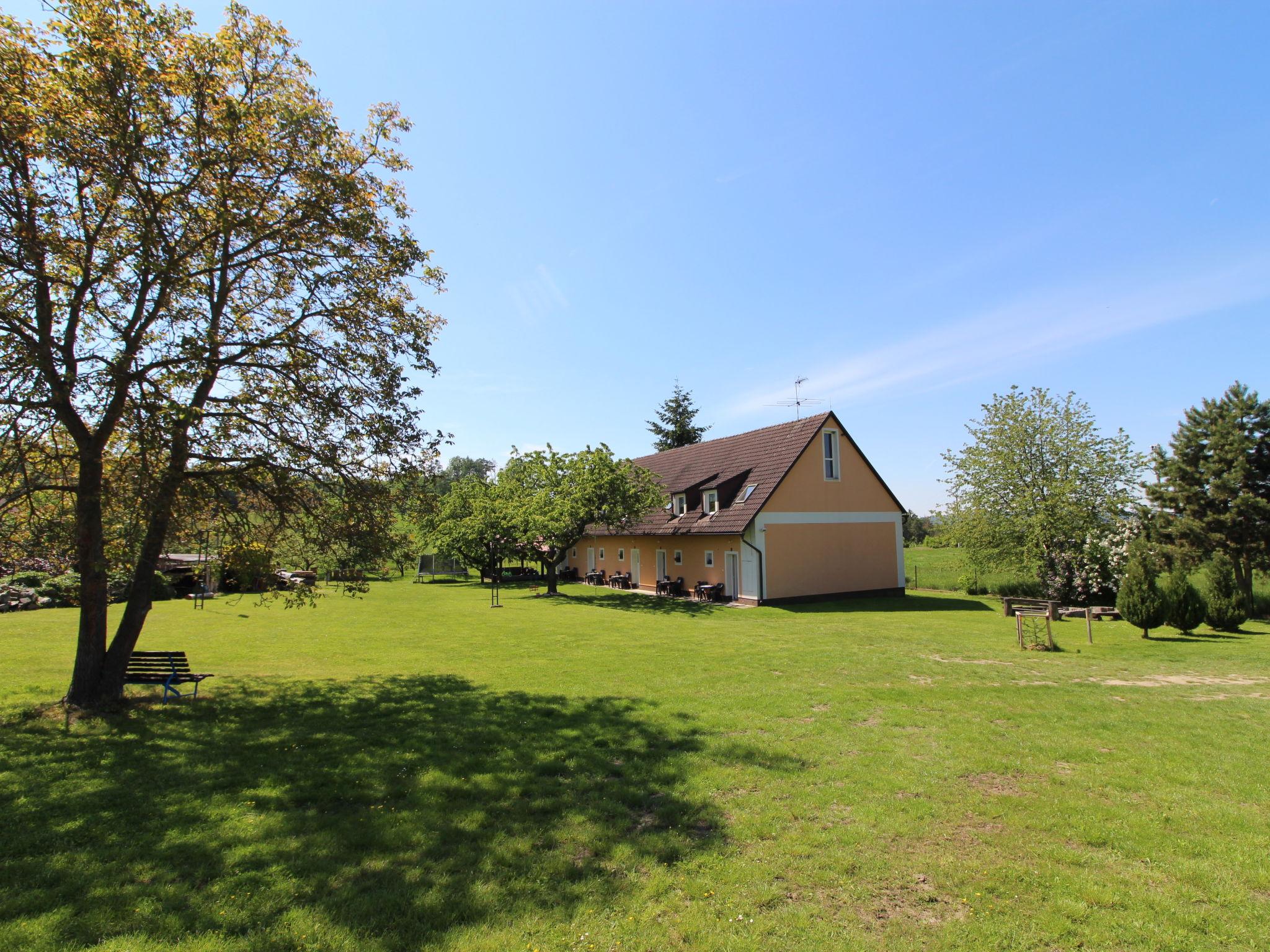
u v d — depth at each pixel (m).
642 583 35.50
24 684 10.73
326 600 29.75
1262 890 4.45
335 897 4.41
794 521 27.20
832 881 4.62
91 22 7.69
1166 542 28.22
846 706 9.36
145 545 9.73
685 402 61.81
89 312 8.71
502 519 33.56
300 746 7.63
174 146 8.55
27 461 8.33
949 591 32.97
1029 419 29.33
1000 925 4.08
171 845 5.14
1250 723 8.40
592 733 8.12
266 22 9.27
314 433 9.93
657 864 4.88
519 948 3.89
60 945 3.87
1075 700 9.63
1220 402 28.05
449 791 6.24
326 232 9.67
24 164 7.83
